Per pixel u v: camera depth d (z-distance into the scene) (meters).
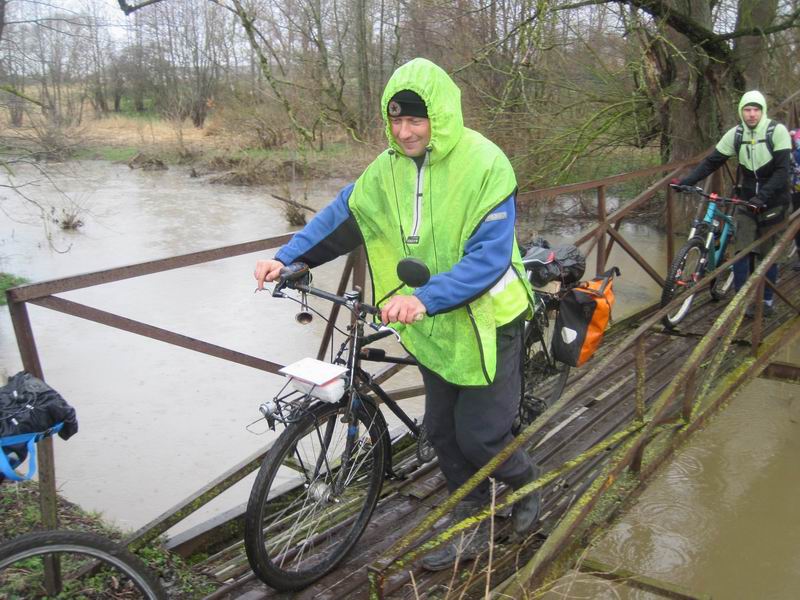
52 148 15.18
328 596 2.88
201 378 7.89
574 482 3.65
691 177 5.76
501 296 2.62
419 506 3.53
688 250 5.64
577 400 4.57
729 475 5.83
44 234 15.30
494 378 2.68
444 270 2.57
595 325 3.56
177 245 14.36
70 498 5.64
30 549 2.17
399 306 2.30
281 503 3.81
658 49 11.10
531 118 11.68
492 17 12.82
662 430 3.59
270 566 2.72
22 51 14.59
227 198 19.70
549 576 2.87
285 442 2.68
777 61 12.19
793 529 5.16
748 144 5.41
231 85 26.70
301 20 15.82
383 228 2.69
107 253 13.84
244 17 8.92
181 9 31.17
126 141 28.89
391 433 4.65
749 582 4.67
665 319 5.53
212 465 6.20
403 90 2.38
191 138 28.81
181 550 3.51
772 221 5.50
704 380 3.93
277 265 2.72
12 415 2.16
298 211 16.22
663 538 5.10
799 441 6.28
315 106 14.20
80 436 6.66
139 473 6.05
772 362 5.28
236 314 9.83
